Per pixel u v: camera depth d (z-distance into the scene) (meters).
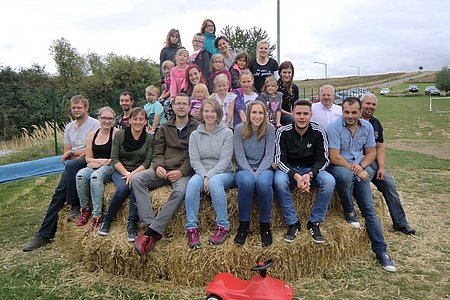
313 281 3.58
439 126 19.58
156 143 4.14
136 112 4.07
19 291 3.46
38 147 11.48
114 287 3.50
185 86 5.80
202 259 3.45
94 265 3.81
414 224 5.02
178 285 3.48
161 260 3.51
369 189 4.06
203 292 3.38
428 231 4.78
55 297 3.36
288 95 5.68
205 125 4.04
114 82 20.81
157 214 3.69
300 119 3.83
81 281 3.62
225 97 5.24
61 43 28.52
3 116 14.68
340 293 3.36
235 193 3.78
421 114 26.02
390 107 33.56
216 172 3.82
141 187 3.76
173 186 3.81
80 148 4.79
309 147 3.97
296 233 3.68
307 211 3.97
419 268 3.81
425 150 12.23
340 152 4.17
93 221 4.01
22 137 13.37
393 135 17.11
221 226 3.59
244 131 3.93
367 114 4.64
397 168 8.80
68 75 28.09
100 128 4.50
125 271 3.64
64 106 16.16
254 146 3.96
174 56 7.25
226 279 3.21
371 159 4.25
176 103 4.09
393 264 3.79
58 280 3.66
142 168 4.09
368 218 4.02
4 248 4.50
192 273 3.45
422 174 8.10
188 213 3.59
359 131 4.20
